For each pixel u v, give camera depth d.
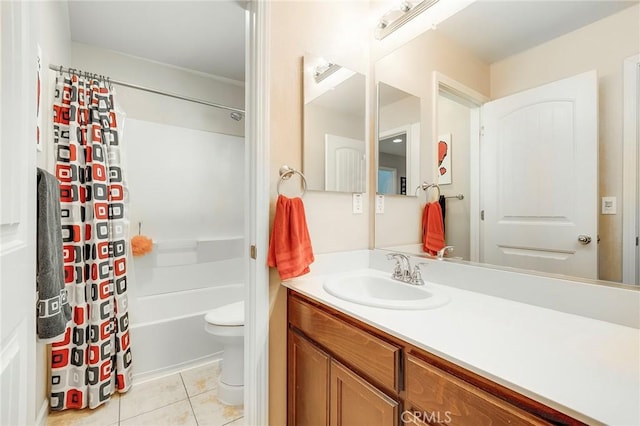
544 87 0.99
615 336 0.76
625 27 0.83
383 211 1.59
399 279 1.31
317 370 1.11
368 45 1.68
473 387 0.63
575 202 0.92
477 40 1.18
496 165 1.12
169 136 2.57
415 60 1.43
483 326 0.83
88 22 1.96
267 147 1.28
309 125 1.42
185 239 2.61
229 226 2.88
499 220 1.11
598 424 0.45
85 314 1.63
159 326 2.01
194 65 2.57
